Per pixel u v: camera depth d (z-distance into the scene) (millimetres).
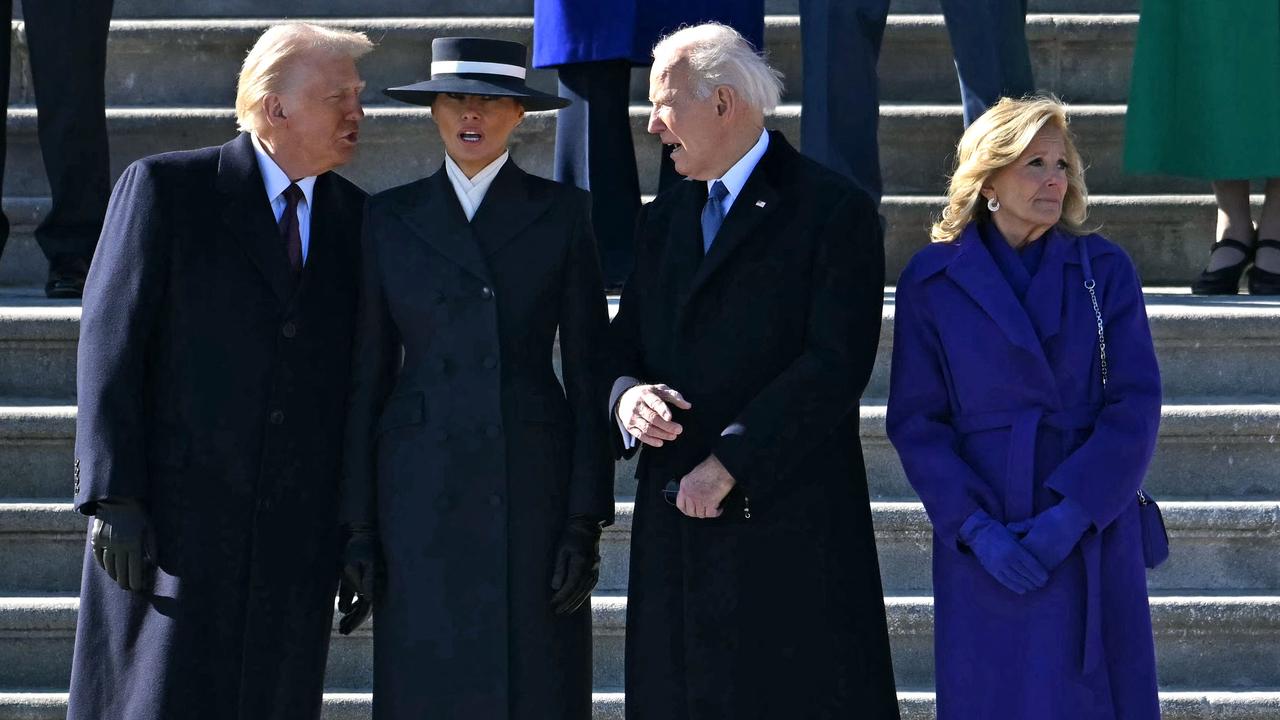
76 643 11336
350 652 13930
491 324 11156
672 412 11086
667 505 11117
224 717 11039
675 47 11055
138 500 10844
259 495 11133
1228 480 14562
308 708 11398
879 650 11078
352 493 11297
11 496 14727
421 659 10984
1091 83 20609
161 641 10969
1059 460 10797
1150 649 10844
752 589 10812
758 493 10492
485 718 10953
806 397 10539
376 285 11484
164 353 11219
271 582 11141
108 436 10773
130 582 10875
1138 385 10820
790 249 10930
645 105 20547
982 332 10914
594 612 13789
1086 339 10883
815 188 11047
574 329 11547
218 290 11250
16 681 13852
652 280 11469
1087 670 10586
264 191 11508
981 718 10805
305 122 11328
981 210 11297
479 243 11312
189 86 20609
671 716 11000
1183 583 14148
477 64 11250
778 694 10805
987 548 10500
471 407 11078
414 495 11062
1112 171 19562
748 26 15984
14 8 20906
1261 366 15305
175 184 11336
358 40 11719
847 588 10945
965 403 11023
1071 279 11023
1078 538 10484
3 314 15406
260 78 11336
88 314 11125
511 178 11508
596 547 11359
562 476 11336
